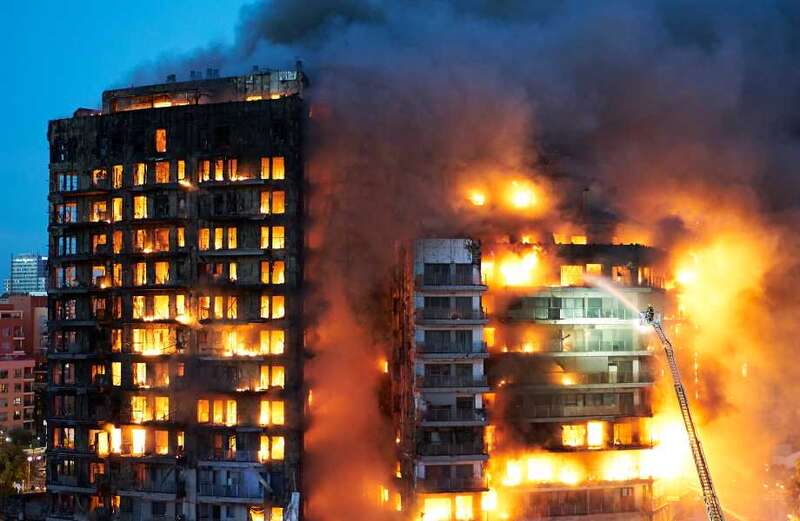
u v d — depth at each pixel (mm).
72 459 97375
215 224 95250
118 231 98062
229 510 91250
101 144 99938
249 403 91750
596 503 90438
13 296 193875
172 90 101250
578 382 91688
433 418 86875
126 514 93875
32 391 175125
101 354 96812
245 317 93125
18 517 102875
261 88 99312
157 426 93312
